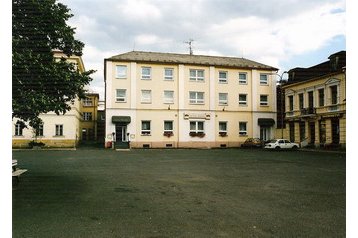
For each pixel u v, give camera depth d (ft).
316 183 40.65
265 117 142.82
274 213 25.70
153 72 132.46
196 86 136.56
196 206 28.04
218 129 137.59
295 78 132.87
